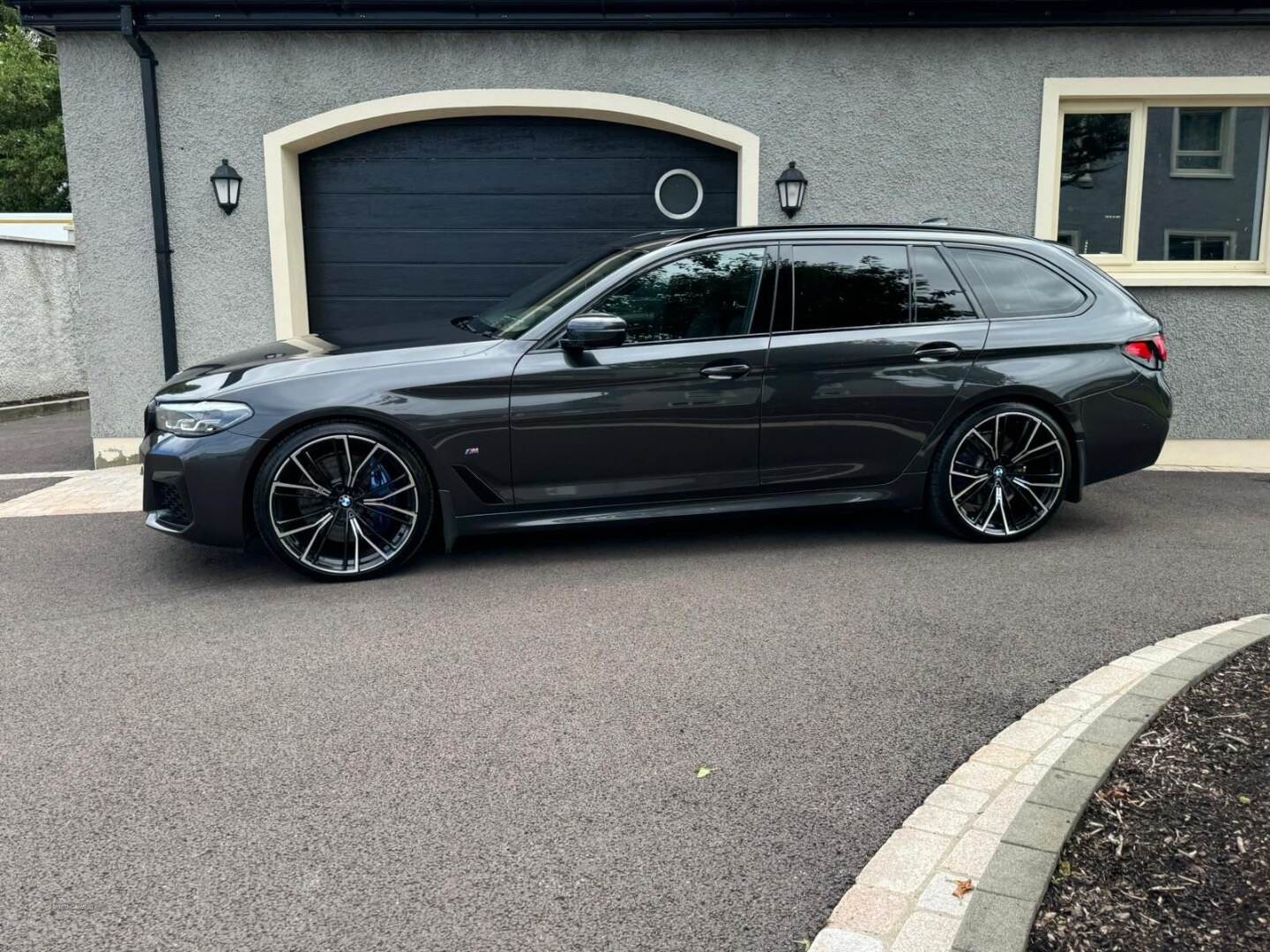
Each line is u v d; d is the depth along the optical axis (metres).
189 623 4.39
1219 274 8.12
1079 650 4.02
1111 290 5.65
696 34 7.78
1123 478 7.54
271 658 3.98
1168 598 4.65
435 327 5.68
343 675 3.80
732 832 2.75
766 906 2.43
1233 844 2.53
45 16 7.49
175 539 5.87
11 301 13.84
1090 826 2.63
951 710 3.49
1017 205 7.96
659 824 2.79
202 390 4.85
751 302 5.23
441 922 2.37
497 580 4.97
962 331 5.38
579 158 8.12
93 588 4.93
